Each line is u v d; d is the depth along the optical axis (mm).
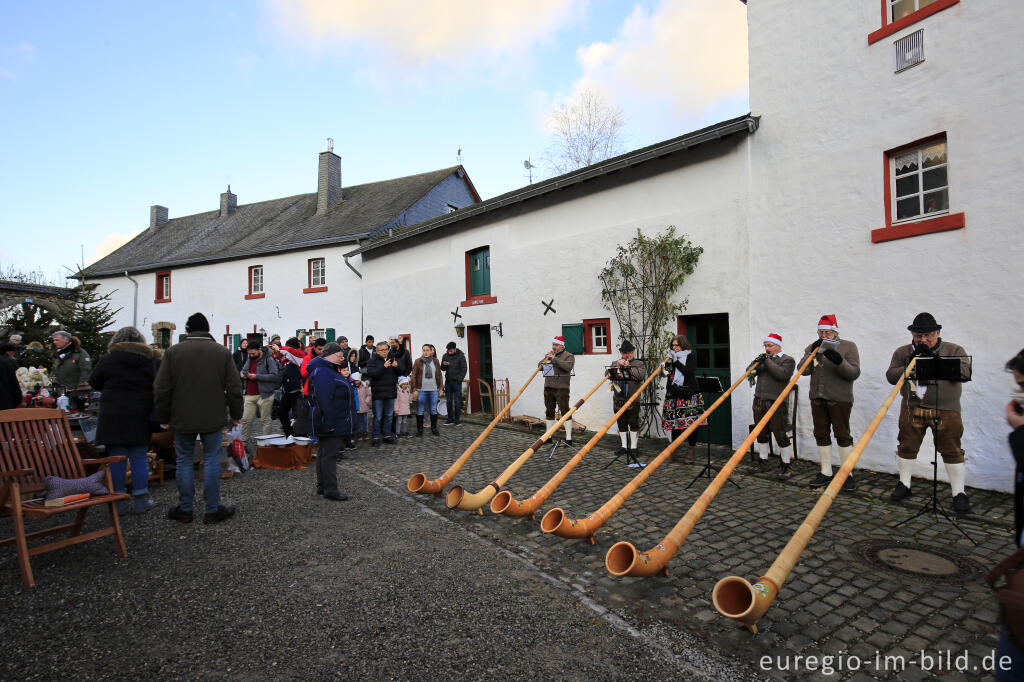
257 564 4012
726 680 2609
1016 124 5137
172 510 4996
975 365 5395
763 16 7172
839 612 3195
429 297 13492
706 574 3754
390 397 8789
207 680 2607
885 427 6039
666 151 7801
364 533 4691
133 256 24250
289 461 7266
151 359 5305
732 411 7418
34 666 2699
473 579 3758
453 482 6461
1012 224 5156
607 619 3203
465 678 2639
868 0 6188
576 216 9625
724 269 7500
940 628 3006
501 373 11133
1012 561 1814
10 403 5512
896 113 5941
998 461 5258
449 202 20531
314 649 2889
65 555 4172
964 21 5461
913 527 4488
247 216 23719
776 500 5324
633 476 6387
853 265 6262
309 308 17812
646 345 8430
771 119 7047
